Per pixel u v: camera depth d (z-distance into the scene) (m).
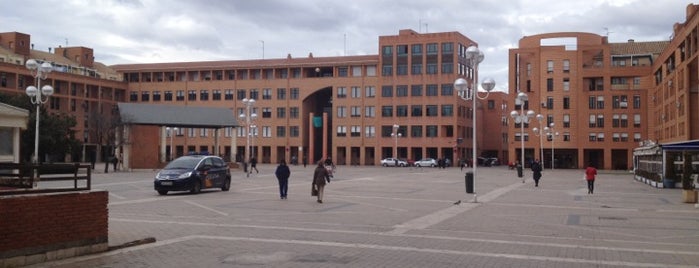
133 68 107.19
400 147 96.88
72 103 93.44
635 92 84.31
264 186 33.44
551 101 87.62
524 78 89.94
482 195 27.88
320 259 10.65
